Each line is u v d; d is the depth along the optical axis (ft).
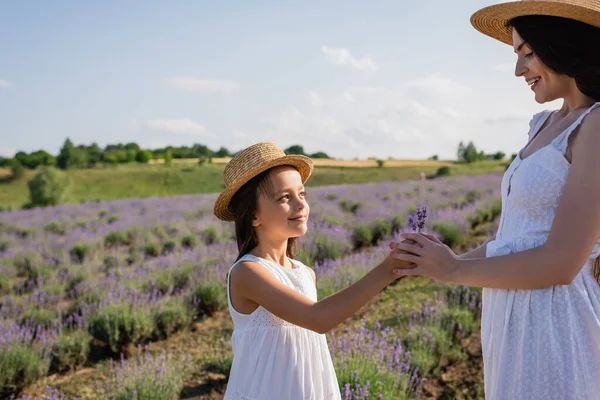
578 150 5.38
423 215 6.15
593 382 5.49
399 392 13.17
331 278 24.40
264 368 6.81
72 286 32.17
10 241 51.19
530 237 5.78
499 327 5.99
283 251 7.55
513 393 5.70
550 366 5.52
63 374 18.78
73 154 294.05
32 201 161.07
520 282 5.42
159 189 239.30
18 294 31.83
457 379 15.06
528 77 5.97
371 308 21.79
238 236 7.41
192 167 297.74
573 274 5.33
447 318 18.29
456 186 81.61
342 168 277.64
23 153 349.82
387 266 6.24
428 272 5.76
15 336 19.40
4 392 17.07
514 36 5.93
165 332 22.20
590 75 5.44
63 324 22.70
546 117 6.49
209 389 16.15
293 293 6.57
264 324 6.88
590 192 5.20
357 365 13.52
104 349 20.84
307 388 6.89
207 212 66.95
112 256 39.99
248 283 6.81
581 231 5.20
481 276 5.53
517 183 6.02
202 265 29.86
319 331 6.38
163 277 29.25
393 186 86.43
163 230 51.37
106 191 230.89
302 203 7.14
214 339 21.22
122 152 355.77
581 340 5.56
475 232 40.88
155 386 14.90
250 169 6.97
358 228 39.86
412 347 16.14
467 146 322.55
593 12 5.23
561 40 5.43
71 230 58.49
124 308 21.94
